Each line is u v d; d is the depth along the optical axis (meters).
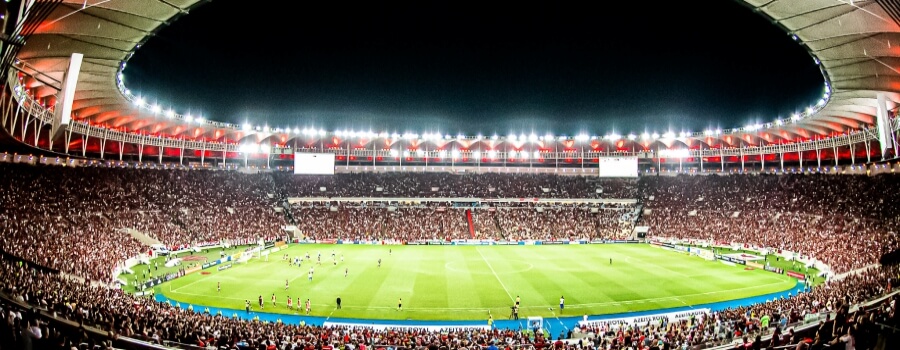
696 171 107.88
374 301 40.66
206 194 84.75
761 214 81.00
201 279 48.91
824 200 76.38
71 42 33.75
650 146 106.56
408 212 93.38
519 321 35.53
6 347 15.03
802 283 47.91
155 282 46.34
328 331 27.89
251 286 45.81
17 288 26.16
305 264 58.62
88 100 56.53
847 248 56.56
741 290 45.03
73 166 71.06
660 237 85.12
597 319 36.19
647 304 40.22
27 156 69.50
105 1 28.36
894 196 67.94
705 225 83.62
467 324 34.81
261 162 104.12
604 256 67.69
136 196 73.31
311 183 99.00
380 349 22.92
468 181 103.06
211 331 25.36
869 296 28.23
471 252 72.12
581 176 106.69
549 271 54.94
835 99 56.56
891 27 31.20
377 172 106.06
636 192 100.44
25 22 20.23
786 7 32.50
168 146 85.56
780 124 78.56
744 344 18.80
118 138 75.06
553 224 91.25
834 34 35.06
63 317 22.20
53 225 52.62
